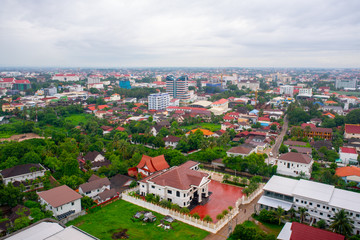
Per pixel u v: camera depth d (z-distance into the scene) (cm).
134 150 15600
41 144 16412
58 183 11600
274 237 7731
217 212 10375
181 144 17338
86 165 13800
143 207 10719
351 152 15425
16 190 10100
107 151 16250
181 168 11856
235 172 14112
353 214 8888
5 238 7069
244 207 10731
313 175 13425
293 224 8150
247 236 8162
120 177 12850
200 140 18100
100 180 11750
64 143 15938
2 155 13675
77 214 9756
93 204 10681
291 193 10062
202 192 11450
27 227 7588
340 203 9306
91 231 8838
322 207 9406
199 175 11425
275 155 17025
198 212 10362
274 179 11369
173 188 10744
